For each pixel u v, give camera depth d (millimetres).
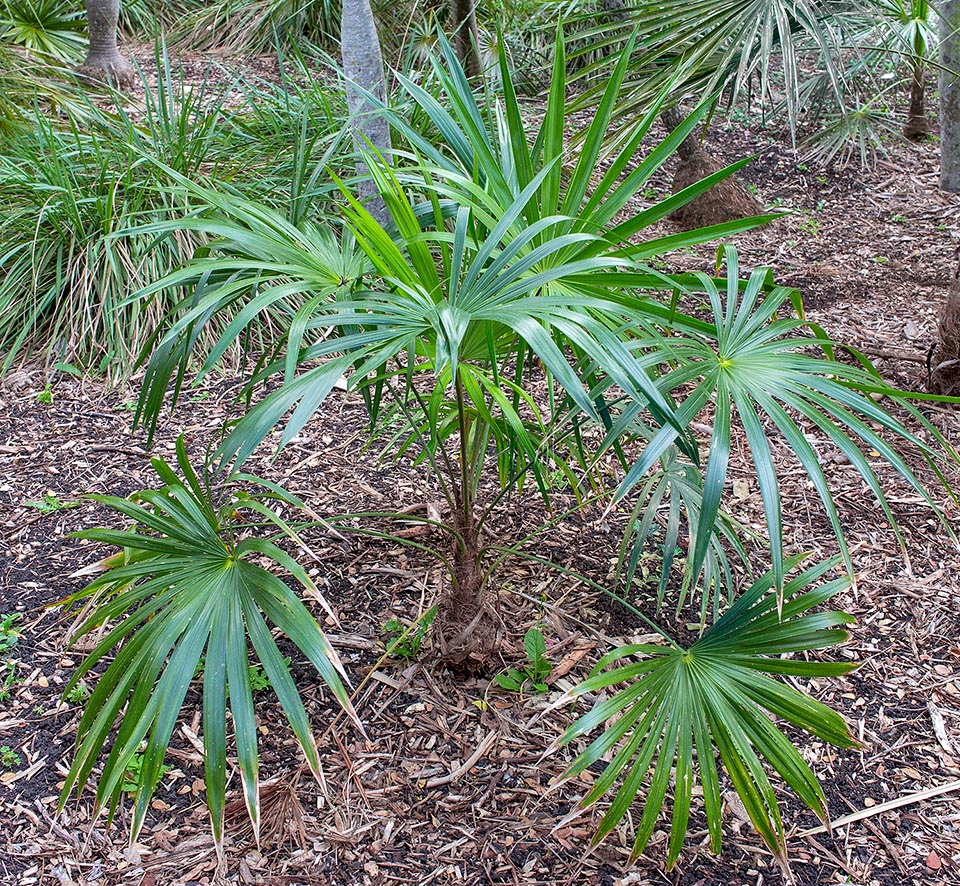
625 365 1555
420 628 2611
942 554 3004
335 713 2408
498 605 2596
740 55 3676
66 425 3621
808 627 1870
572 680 2512
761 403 1816
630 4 5680
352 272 2158
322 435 3609
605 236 2045
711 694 1841
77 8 7594
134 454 3463
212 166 4578
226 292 1887
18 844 2068
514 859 2062
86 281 3988
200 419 3676
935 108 7234
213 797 1621
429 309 1756
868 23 6016
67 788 1772
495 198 2115
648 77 3691
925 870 2064
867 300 4754
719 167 5668
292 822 2109
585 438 3465
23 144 4633
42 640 2621
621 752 1803
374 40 3604
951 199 5969
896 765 2318
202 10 7871
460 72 2229
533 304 1650
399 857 2061
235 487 3281
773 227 5695
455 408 2469
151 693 1722
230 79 6641
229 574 1815
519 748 2318
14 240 4195
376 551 2965
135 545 1817
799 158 6531
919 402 3797
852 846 2121
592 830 2133
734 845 2115
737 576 2910
